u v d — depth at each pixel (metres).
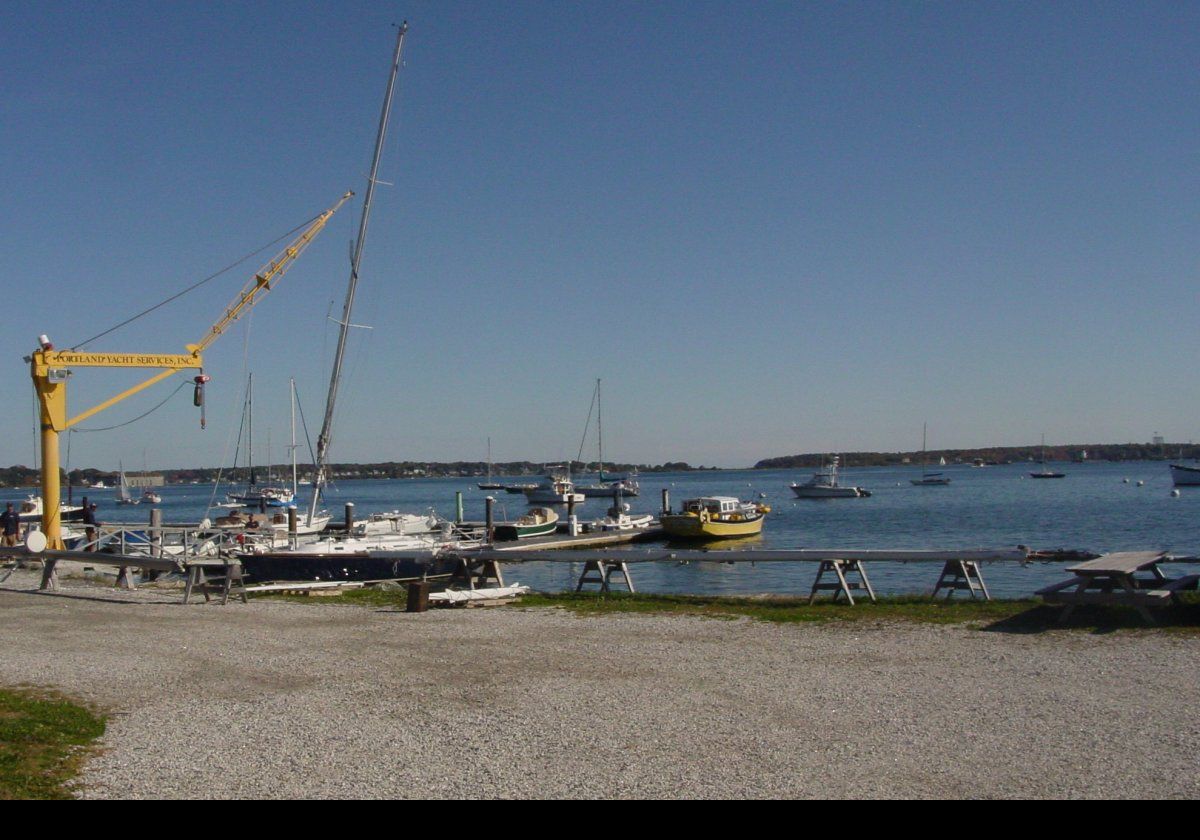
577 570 40.88
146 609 21.89
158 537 36.09
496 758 9.84
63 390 35.06
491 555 24.36
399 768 9.61
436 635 17.38
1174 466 131.88
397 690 13.08
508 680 13.49
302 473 122.56
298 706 12.30
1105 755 9.30
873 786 8.70
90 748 10.47
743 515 60.59
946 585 20.70
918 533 67.25
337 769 9.62
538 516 55.31
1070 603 15.98
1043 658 13.56
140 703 12.62
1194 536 60.03
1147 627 15.26
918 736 10.15
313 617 20.16
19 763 9.70
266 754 10.17
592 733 10.64
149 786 9.16
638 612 19.67
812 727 10.63
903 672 13.15
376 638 17.23
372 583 27.66
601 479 129.50
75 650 16.47
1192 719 10.38
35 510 70.38
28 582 29.42
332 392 43.69
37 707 11.98
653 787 8.84
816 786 8.73
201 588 25.47
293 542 36.12
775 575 37.28
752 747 9.95
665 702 11.94
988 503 109.31
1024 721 10.55
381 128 42.22
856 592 30.11
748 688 12.55
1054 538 60.56
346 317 43.31
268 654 15.91
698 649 15.34
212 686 13.59
